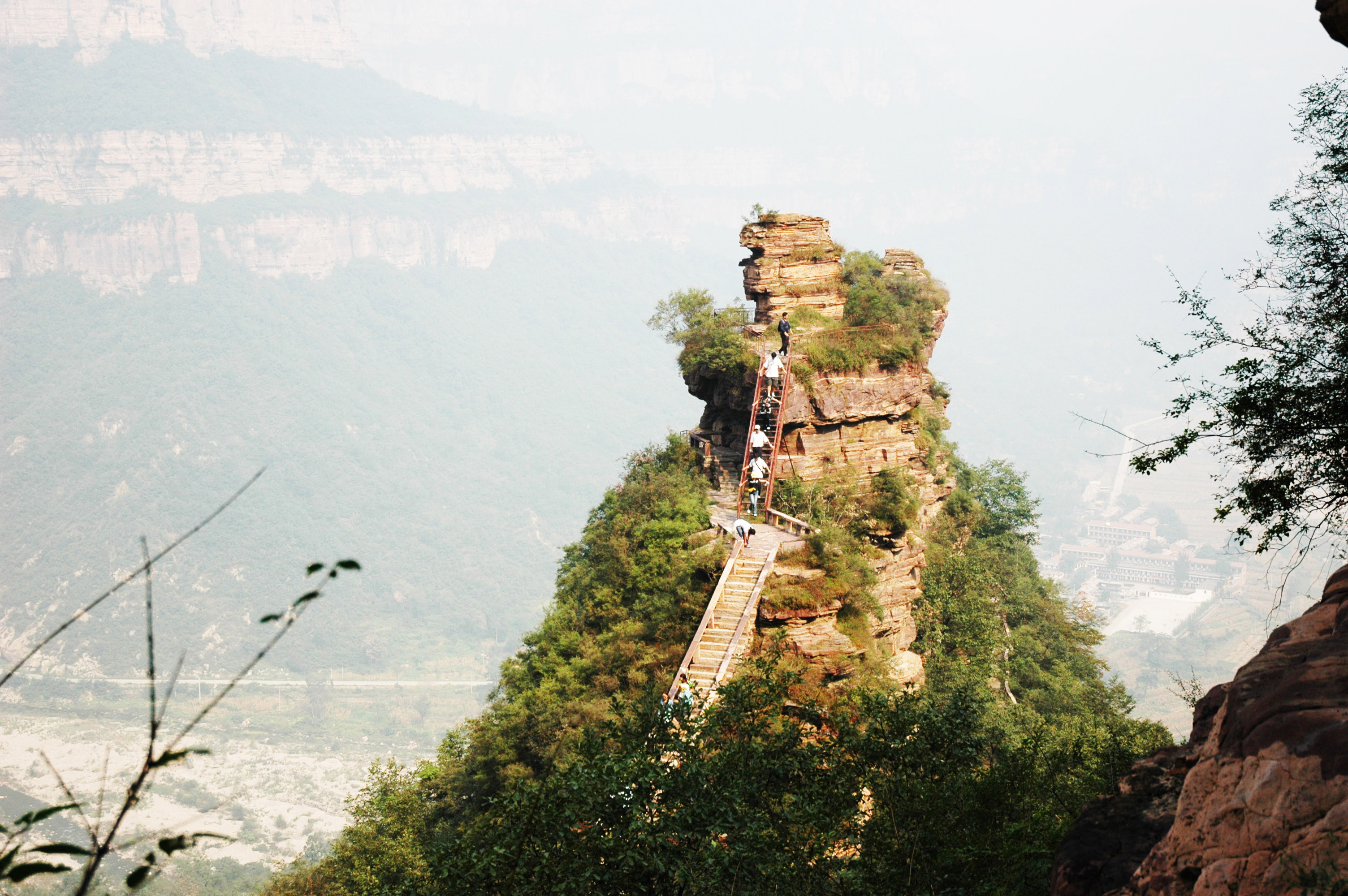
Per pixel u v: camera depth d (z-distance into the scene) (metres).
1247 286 15.66
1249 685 9.62
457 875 15.60
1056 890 10.84
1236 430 15.33
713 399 57.28
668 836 15.51
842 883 15.74
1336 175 14.98
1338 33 12.63
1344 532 14.46
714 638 36.16
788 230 55.69
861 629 38.53
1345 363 14.46
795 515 48.12
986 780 18.36
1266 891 7.75
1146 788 11.99
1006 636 62.56
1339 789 7.84
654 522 47.28
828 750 19.56
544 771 37.84
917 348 55.97
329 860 45.09
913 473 57.25
